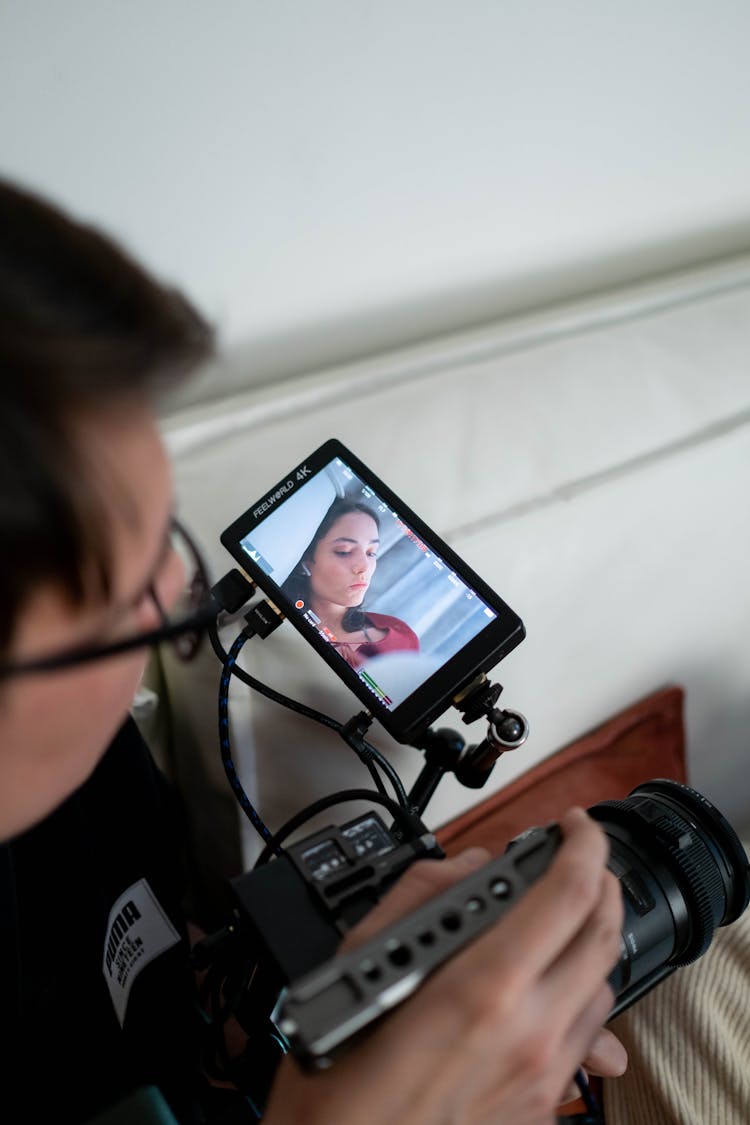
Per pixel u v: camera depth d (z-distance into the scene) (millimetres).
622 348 856
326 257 787
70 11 582
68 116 621
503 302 918
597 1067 483
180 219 703
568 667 764
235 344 793
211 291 753
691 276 971
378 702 535
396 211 793
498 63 751
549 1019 332
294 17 648
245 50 647
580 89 808
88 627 274
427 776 576
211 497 678
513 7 726
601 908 357
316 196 745
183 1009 600
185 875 809
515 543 681
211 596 410
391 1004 326
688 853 527
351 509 588
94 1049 559
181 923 636
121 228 686
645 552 759
